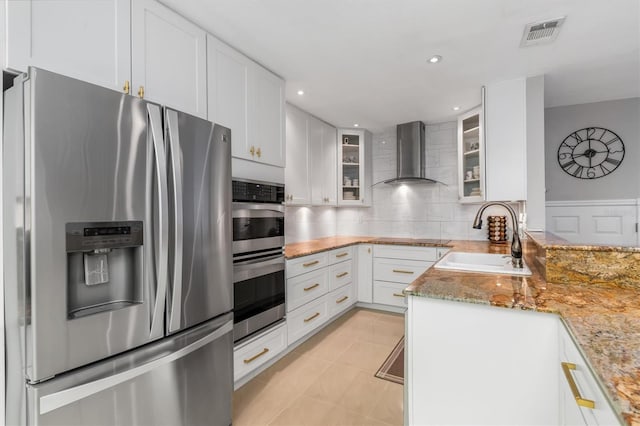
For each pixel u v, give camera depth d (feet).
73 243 3.50
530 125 8.60
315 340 9.50
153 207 4.26
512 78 8.70
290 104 10.41
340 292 11.32
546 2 5.51
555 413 3.83
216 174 5.28
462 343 4.33
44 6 3.87
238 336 6.68
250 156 7.25
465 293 4.45
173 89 5.51
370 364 8.00
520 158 8.70
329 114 11.62
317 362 8.11
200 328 4.99
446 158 12.86
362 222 14.73
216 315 5.28
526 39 6.70
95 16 4.41
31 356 3.22
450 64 7.81
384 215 14.26
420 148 12.70
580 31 6.41
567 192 11.08
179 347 4.55
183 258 4.67
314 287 9.68
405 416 4.67
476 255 8.48
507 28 6.29
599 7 5.64
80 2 4.24
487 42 6.82
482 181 9.32
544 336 3.89
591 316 3.49
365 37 6.57
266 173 7.82
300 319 8.97
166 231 4.35
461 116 11.09
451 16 5.89
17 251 3.32
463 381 4.33
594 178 10.77
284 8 5.58
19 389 3.34
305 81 8.72
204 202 5.04
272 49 7.00
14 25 3.61
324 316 10.24
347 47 6.97
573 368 3.07
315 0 5.38
